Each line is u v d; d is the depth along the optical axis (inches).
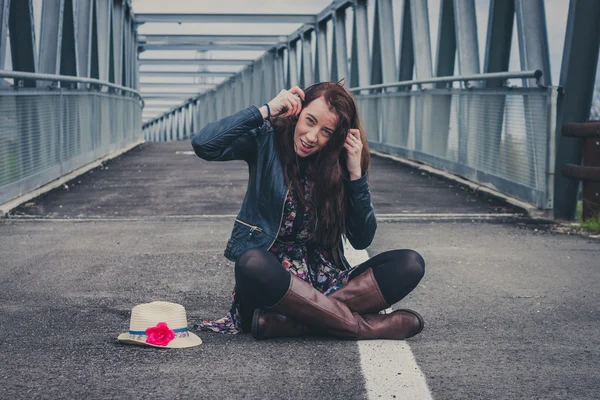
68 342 128.7
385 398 101.6
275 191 124.5
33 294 167.2
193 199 348.2
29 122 344.5
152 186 395.5
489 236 259.6
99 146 529.3
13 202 318.7
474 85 402.9
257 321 126.3
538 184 314.5
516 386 107.5
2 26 348.8
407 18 593.6
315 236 128.3
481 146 379.2
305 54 1112.2
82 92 459.8
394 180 427.5
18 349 124.5
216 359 118.2
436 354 122.5
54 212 310.5
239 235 127.0
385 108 593.0
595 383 109.4
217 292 171.3
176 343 124.3
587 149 292.8
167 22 1032.2
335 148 124.4
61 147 400.2
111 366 114.8
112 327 139.6
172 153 656.4
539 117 312.3
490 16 388.2
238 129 123.0
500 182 352.8
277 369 113.3
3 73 295.7
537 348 127.6
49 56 450.0
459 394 103.7
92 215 303.4
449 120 438.3
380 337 128.9
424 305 159.6
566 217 311.0
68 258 210.7
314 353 121.1
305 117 120.8
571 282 185.2
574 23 297.4
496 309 156.5
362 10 761.0
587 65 302.4
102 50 701.3
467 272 196.2
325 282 131.2
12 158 322.3
